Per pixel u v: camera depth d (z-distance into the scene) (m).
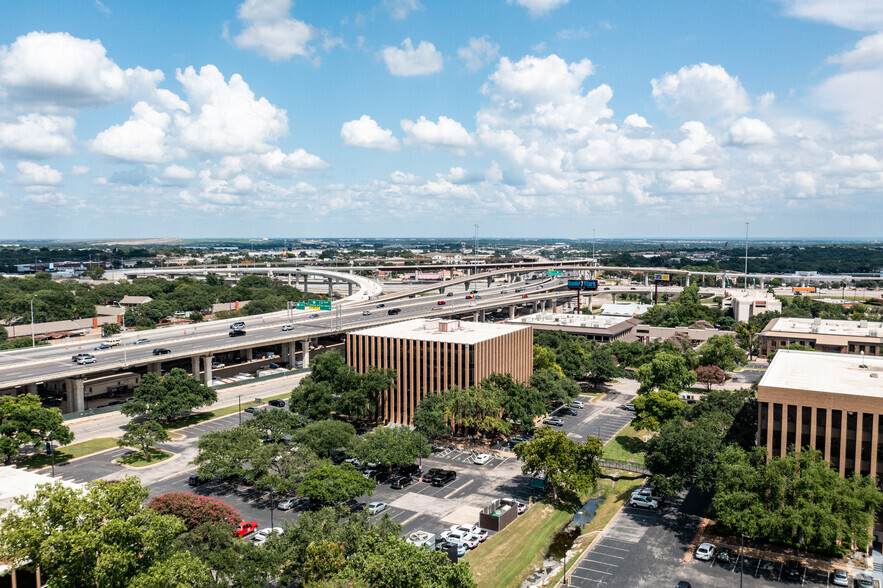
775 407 103.69
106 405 173.00
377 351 161.62
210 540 75.94
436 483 118.38
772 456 104.06
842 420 97.62
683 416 138.25
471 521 103.12
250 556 72.69
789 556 91.38
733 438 120.12
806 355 139.25
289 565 75.19
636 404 145.00
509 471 126.56
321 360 159.25
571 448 111.94
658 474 108.38
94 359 175.88
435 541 94.62
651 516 106.44
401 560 69.31
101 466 125.50
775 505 91.44
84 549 58.00
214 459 111.50
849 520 86.50
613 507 110.88
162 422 156.00
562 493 116.81
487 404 136.88
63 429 129.25
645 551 93.69
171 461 129.12
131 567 61.81
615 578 86.00
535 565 91.81
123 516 62.75
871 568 87.00
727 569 88.00
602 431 152.88
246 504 107.62
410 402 156.50
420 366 154.75
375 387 151.75
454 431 148.62
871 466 96.06
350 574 67.75
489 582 86.50
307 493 98.88
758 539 96.69
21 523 58.66
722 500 92.88
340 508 89.12
